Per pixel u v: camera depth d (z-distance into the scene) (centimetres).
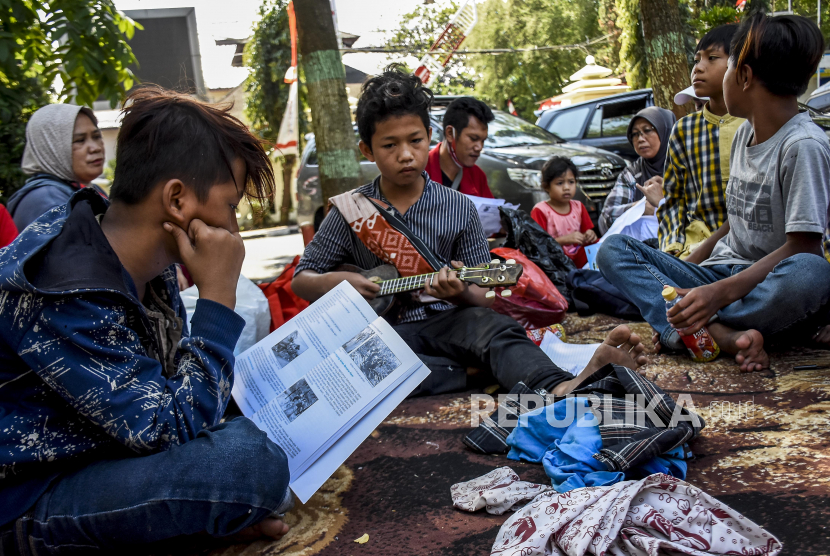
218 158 135
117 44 484
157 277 152
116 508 127
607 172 617
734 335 233
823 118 574
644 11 554
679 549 120
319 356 168
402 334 246
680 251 298
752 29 221
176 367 150
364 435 156
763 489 146
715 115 288
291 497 151
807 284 217
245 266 929
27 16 463
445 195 252
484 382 248
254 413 161
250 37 1683
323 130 442
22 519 129
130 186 133
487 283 227
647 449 150
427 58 780
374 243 244
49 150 309
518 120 737
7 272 125
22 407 129
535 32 2311
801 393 201
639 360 199
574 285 371
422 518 150
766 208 232
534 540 125
